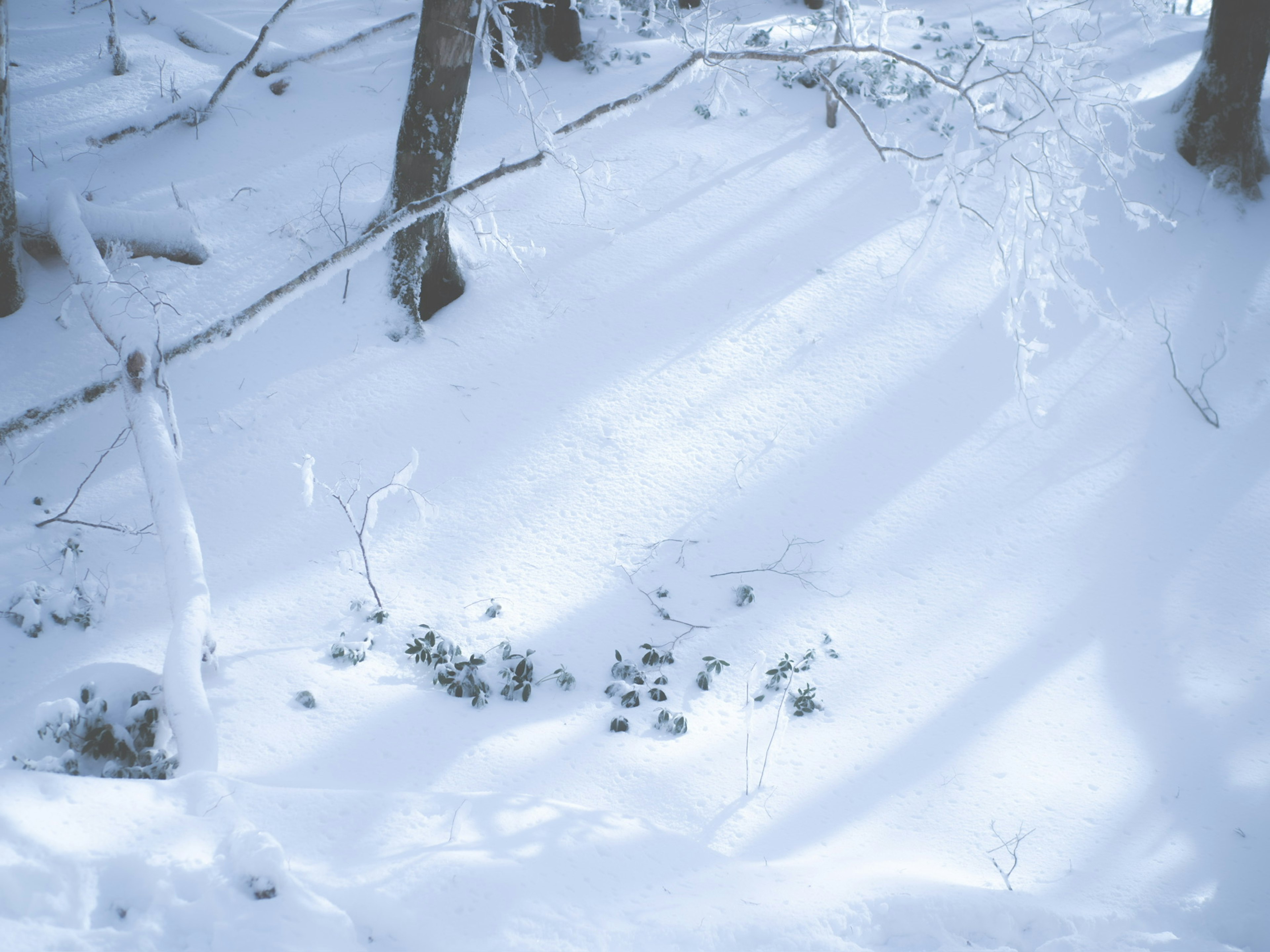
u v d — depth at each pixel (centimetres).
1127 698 615
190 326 787
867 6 1378
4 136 722
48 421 647
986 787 538
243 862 312
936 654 641
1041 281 621
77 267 683
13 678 538
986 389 863
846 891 405
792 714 586
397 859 367
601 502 741
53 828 324
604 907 367
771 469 777
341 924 307
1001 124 647
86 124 948
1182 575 721
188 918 296
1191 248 1018
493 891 355
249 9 1248
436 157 805
